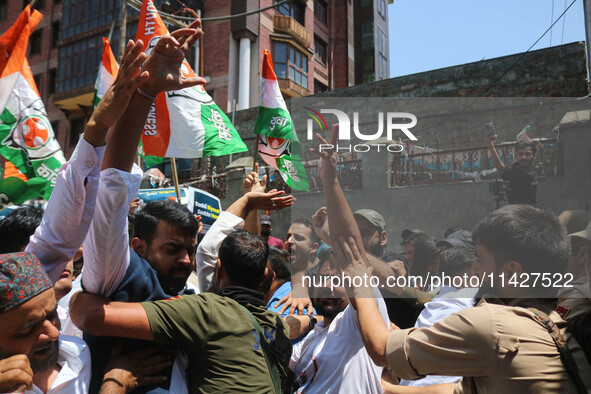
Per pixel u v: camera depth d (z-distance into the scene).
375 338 1.39
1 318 1.14
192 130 3.42
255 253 1.81
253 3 17.47
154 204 1.79
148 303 1.51
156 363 1.53
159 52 1.39
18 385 1.11
